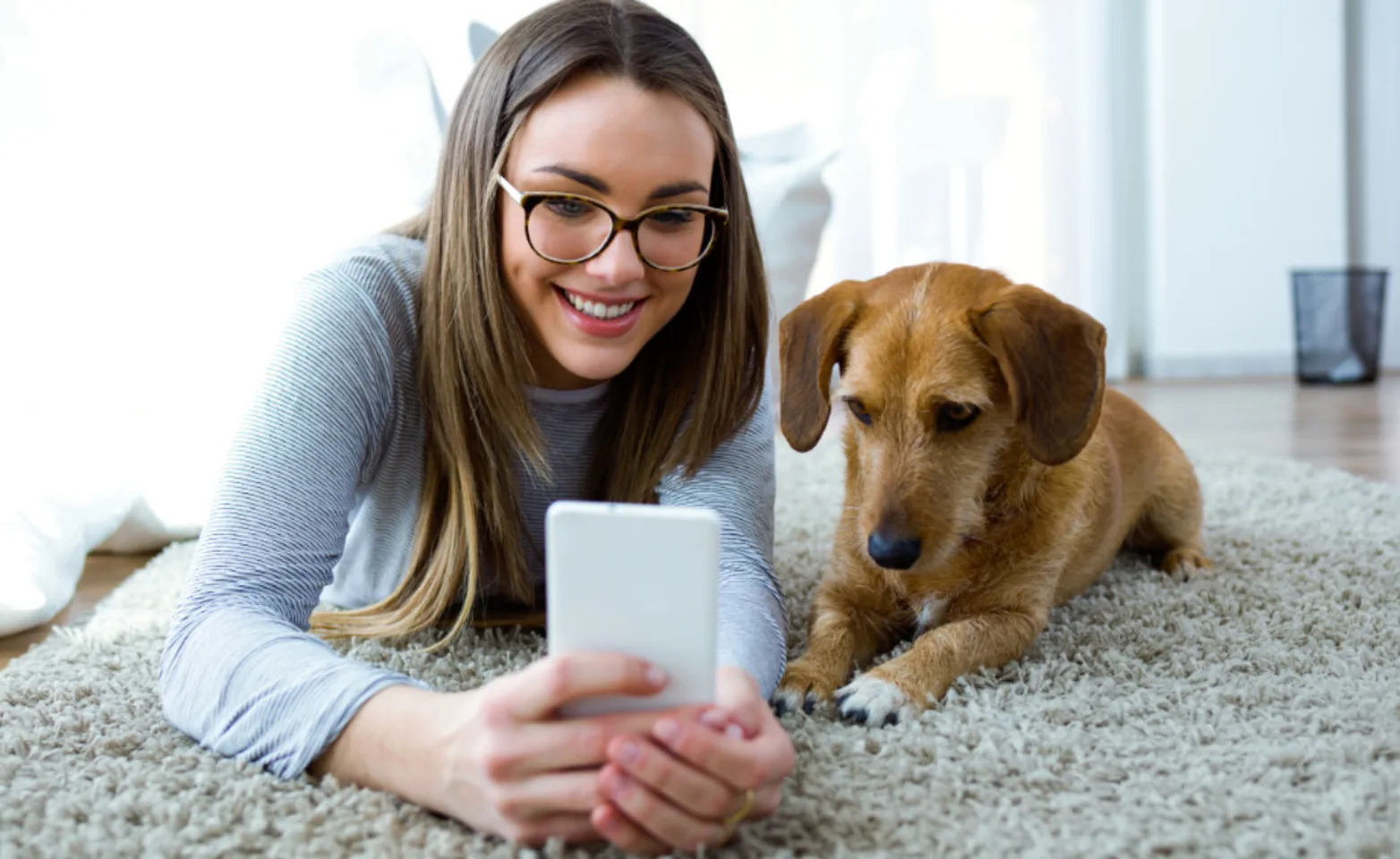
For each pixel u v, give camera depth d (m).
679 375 1.63
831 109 5.44
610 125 1.33
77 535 2.16
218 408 2.65
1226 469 3.18
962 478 1.48
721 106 1.51
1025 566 1.60
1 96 3.96
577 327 1.43
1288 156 6.12
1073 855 1.00
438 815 1.09
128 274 4.05
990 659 1.51
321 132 4.17
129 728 1.31
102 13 4.05
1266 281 6.20
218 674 1.21
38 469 2.33
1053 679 1.49
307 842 1.04
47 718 1.36
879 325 1.53
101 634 1.75
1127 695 1.41
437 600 1.59
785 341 1.62
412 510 1.68
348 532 1.72
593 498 1.73
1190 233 6.10
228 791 1.13
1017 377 1.43
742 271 1.57
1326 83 6.10
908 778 1.18
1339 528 2.38
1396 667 1.52
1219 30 6.00
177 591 2.05
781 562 2.20
